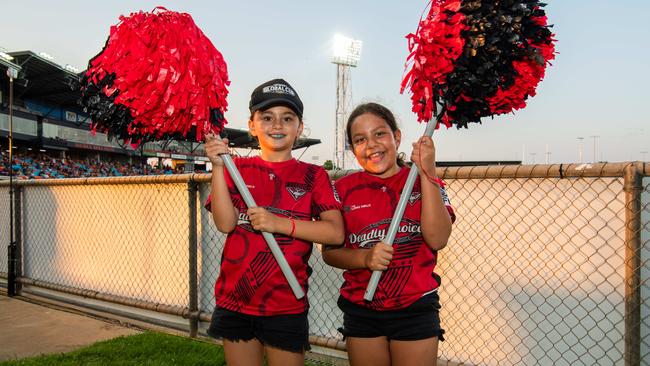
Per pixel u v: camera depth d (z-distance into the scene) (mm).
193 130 1938
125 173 42906
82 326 4258
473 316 2973
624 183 2389
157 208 4379
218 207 1875
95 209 4859
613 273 2541
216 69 1858
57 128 37094
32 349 3641
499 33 1664
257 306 1883
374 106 1991
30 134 34219
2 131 31469
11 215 5359
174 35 1734
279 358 1885
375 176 1976
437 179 1803
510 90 1839
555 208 2699
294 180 1986
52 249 5266
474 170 2822
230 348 1912
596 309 2598
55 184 5129
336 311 3445
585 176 2504
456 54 1661
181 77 1748
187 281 4184
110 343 3658
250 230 1927
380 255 1717
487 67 1676
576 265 2646
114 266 4715
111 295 4617
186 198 4176
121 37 1707
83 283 4961
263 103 1943
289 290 1896
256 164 2025
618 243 2523
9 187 5609
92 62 1763
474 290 2967
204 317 3900
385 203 1910
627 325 2375
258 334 1893
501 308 2877
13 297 5324
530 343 2791
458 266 3023
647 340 2455
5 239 5852
